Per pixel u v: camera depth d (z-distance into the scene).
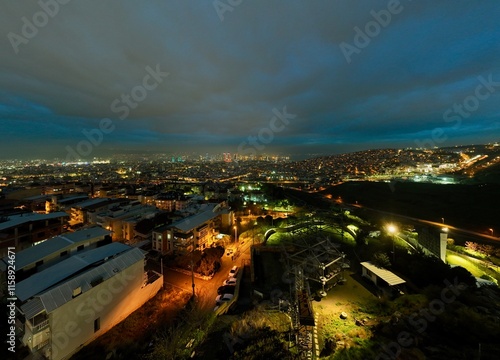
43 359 16.97
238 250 39.12
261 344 15.98
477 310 17.88
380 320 18.92
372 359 14.66
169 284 29.39
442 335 15.52
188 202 64.75
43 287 19.62
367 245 36.25
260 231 45.28
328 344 16.38
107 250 26.45
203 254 34.25
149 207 53.44
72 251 27.62
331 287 24.97
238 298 25.81
